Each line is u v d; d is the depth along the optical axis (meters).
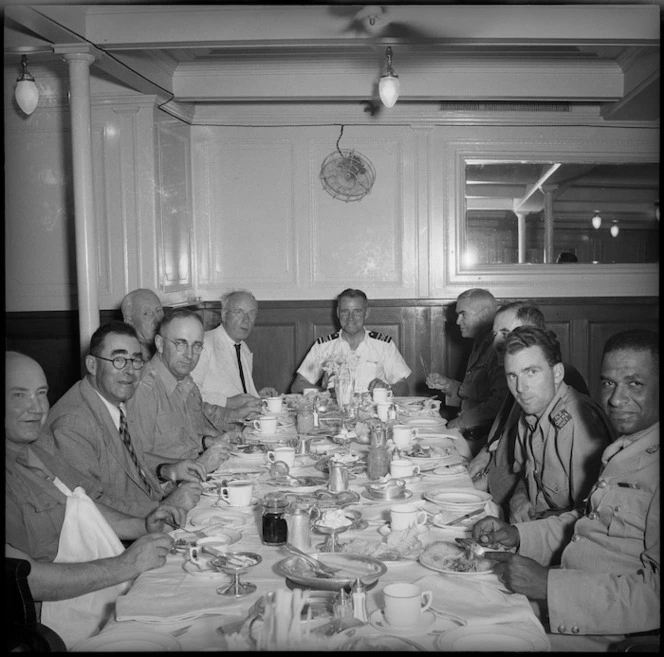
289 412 3.96
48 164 5.46
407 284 6.11
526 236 6.15
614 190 6.14
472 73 5.30
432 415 3.91
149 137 5.29
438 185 6.07
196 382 4.52
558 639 1.76
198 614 1.54
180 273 5.85
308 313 6.09
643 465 1.82
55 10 3.77
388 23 4.00
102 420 2.58
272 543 1.94
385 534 2.00
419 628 1.47
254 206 6.07
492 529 2.02
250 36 4.05
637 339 1.86
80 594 1.82
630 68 5.18
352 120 6.01
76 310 5.51
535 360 2.37
